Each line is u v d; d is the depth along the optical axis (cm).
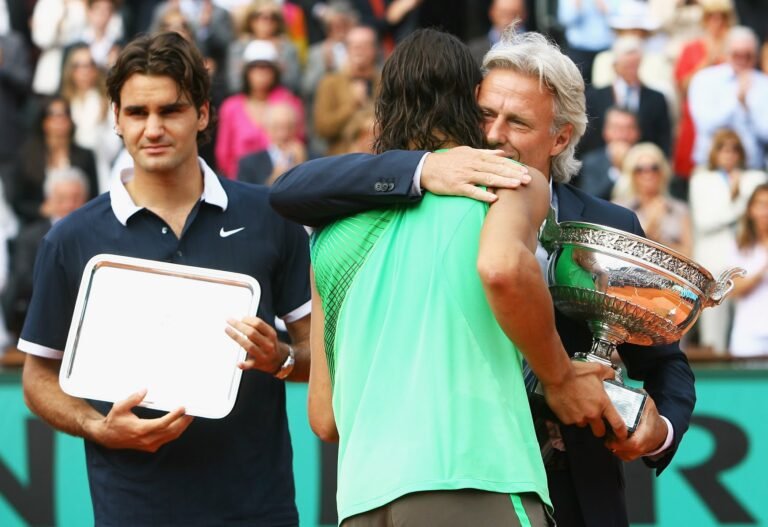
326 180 690
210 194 902
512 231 636
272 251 911
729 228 1703
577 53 2056
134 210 892
